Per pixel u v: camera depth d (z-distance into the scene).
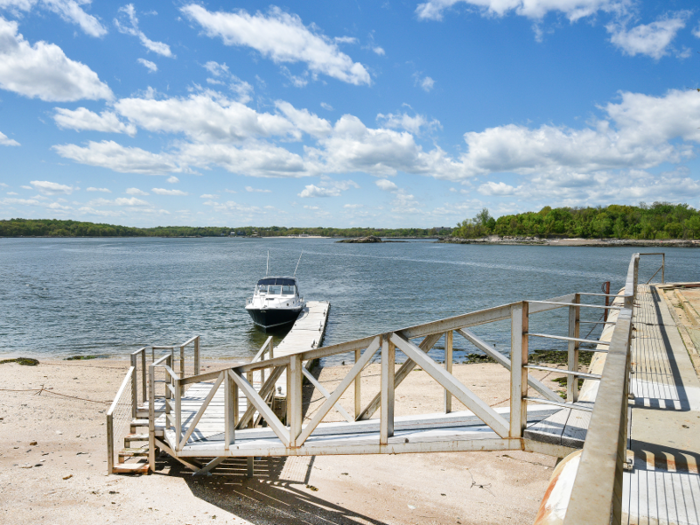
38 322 23.19
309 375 6.69
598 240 152.38
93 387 12.04
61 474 7.00
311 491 6.62
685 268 53.16
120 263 67.25
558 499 1.94
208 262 70.56
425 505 6.25
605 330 8.81
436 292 34.69
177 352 17.39
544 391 4.38
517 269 55.28
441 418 4.59
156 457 7.60
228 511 6.02
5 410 10.04
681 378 5.26
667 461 3.35
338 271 54.00
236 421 6.90
